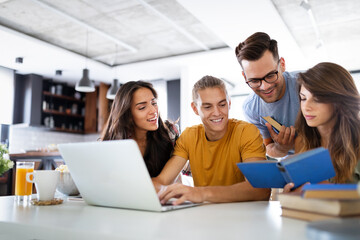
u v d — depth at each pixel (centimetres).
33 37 492
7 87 611
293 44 467
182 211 86
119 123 164
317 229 50
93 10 404
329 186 66
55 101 725
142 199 86
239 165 97
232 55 528
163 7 394
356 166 116
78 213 84
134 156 82
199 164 153
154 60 582
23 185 116
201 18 385
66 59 559
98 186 95
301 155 83
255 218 73
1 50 514
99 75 653
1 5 394
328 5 386
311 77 121
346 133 117
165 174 145
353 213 62
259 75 159
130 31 470
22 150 595
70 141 756
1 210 90
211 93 139
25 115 640
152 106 163
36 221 72
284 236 55
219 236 56
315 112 120
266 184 97
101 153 89
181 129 580
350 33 463
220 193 105
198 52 546
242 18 385
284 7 388
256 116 201
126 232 59
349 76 121
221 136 150
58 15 421
